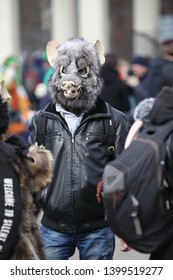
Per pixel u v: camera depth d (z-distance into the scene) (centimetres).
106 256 715
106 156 710
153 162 575
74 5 2777
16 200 536
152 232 577
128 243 583
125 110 1377
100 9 2623
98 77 722
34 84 2081
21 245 543
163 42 1329
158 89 1337
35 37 2839
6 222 530
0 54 2700
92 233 708
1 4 2697
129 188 573
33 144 686
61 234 710
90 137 704
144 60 1552
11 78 1448
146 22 2653
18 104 1462
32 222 555
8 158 546
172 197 579
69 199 698
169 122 590
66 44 721
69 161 700
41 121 715
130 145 591
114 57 1372
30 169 557
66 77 702
